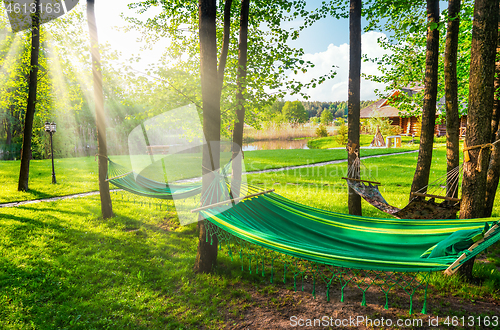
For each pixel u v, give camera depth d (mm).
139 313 3600
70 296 3955
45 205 8930
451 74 5566
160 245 5785
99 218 7605
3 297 3812
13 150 27469
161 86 5879
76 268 4699
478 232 2910
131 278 4461
